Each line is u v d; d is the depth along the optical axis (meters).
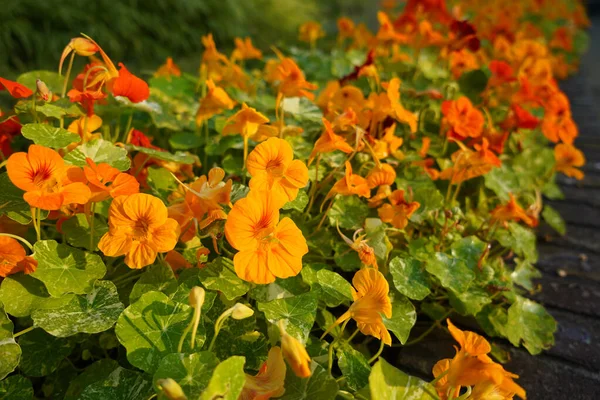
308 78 1.19
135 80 0.62
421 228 0.72
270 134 0.64
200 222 0.53
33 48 1.50
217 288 0.52
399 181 0.74
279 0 2.19
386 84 0.69
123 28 1.60
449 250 0.69
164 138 0.81
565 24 2.56
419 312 0.68
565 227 0.93
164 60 1.69
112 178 0.52
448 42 0.98
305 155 0.69
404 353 0.63
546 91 0.94
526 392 0.60
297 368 0.44
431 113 0.89
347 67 1.16
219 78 0.89
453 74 1.08
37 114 0.61
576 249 0.86
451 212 0.67
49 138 0.56
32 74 0.72
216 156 0.78
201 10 1.86
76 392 0.52
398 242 0.69
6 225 0.55
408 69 1.05
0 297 0.51
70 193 0.49
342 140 0.60
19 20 1.46
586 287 0.77
